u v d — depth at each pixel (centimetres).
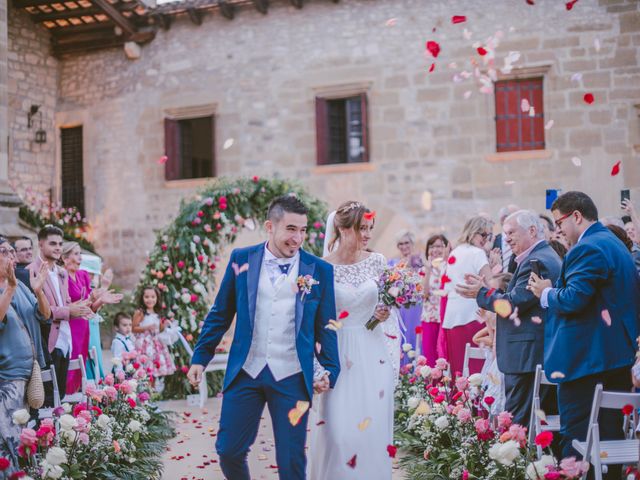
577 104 1173
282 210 356
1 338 398
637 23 1145
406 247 788
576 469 306
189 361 853
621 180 1151
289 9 1340
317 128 1318
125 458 489
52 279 569
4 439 388
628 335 363
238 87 1373
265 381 344
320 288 358
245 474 352
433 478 442
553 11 1184
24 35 1473
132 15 1418
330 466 373
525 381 432
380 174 1277
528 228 431
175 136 1441
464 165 1229
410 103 1259
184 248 840
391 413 389
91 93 1509
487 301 429
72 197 1534
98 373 631
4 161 985
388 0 1274
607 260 363
